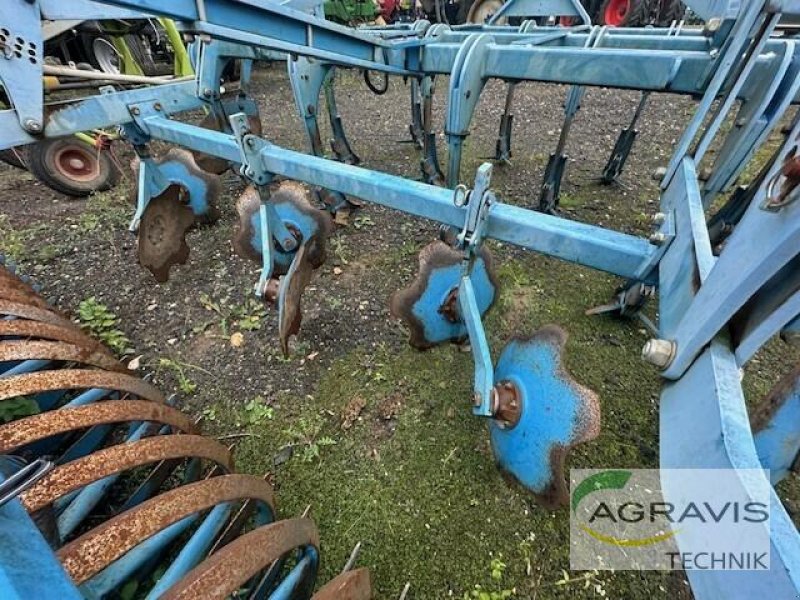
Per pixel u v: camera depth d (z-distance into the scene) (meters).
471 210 1.13
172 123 1.83
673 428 0.69
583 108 4.32
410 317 1.44
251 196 1.83
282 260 1.82
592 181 2.95
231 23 1.09
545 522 1.28
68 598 0.39
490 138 3.68
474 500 1.34
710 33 1.47
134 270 2.27
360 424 1.55
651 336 1.83
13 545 0.40
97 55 4.10
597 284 2.12
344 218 2.60
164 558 1.18
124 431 1.48
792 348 1.75
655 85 1.38
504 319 1.94
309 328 1.92
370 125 4.07
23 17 1.25
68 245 2.44
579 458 1.42
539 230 1.13
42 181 2.74
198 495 0.73
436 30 2.24
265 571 1.02
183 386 1.69
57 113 1.55
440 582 1.17
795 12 1.00
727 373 0.61
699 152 1.28
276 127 4.03
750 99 1.51
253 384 1.70
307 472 1.42
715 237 2.04
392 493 1.36
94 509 1.29
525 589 1.16
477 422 1.54
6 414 1.31
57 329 1.32
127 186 2.99
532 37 2.03
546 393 1.07
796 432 0.92
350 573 0.89
